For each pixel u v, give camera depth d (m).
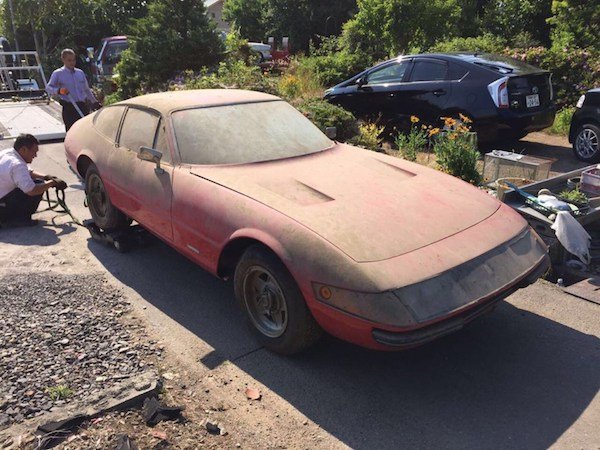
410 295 2.77
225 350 3.46
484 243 3.20
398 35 16.55
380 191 3.58
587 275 4.48
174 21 13.70
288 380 3.17
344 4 38.78
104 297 4.13
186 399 2.98
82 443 2.60
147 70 13.48
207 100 4.55
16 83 17.83
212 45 13.65
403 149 7.29
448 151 5.99
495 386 3.11
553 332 3.66
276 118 4.59
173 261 4.85
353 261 2.87
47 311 3.85
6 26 36.22
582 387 3.10
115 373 3.15
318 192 3.53
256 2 43.78
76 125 5.80
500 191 5.15
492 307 3.05
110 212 4.94
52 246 5.21
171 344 3.52
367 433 2.74
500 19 28.19
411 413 2.89
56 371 3.13
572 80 10.81
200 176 3.83
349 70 16.22
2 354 3.29
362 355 3.42
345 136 8.16
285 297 3.13
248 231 3.27
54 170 7.96
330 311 2.89
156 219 4.15
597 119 7.78
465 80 8.20
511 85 7.82
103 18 34.53
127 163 4.53
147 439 2.65
